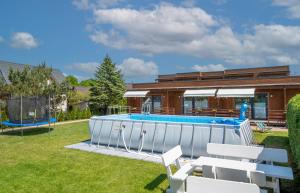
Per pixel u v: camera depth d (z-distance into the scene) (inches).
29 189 293.4
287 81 1045.8
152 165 383.2
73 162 401.1
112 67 1717.5
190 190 206.2
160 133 453.7
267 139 625.3
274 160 280.2
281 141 594.2
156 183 309.6
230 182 189.9
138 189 291.7
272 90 1048.2
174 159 281.6
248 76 1595.7
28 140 609.3
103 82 1649.9
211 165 255.4
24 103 716.7
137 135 478.6
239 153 297.7
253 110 1085.8
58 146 528.7
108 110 1658.5
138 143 476.4
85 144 547.8
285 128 885.8
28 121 713.6
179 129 436.5
